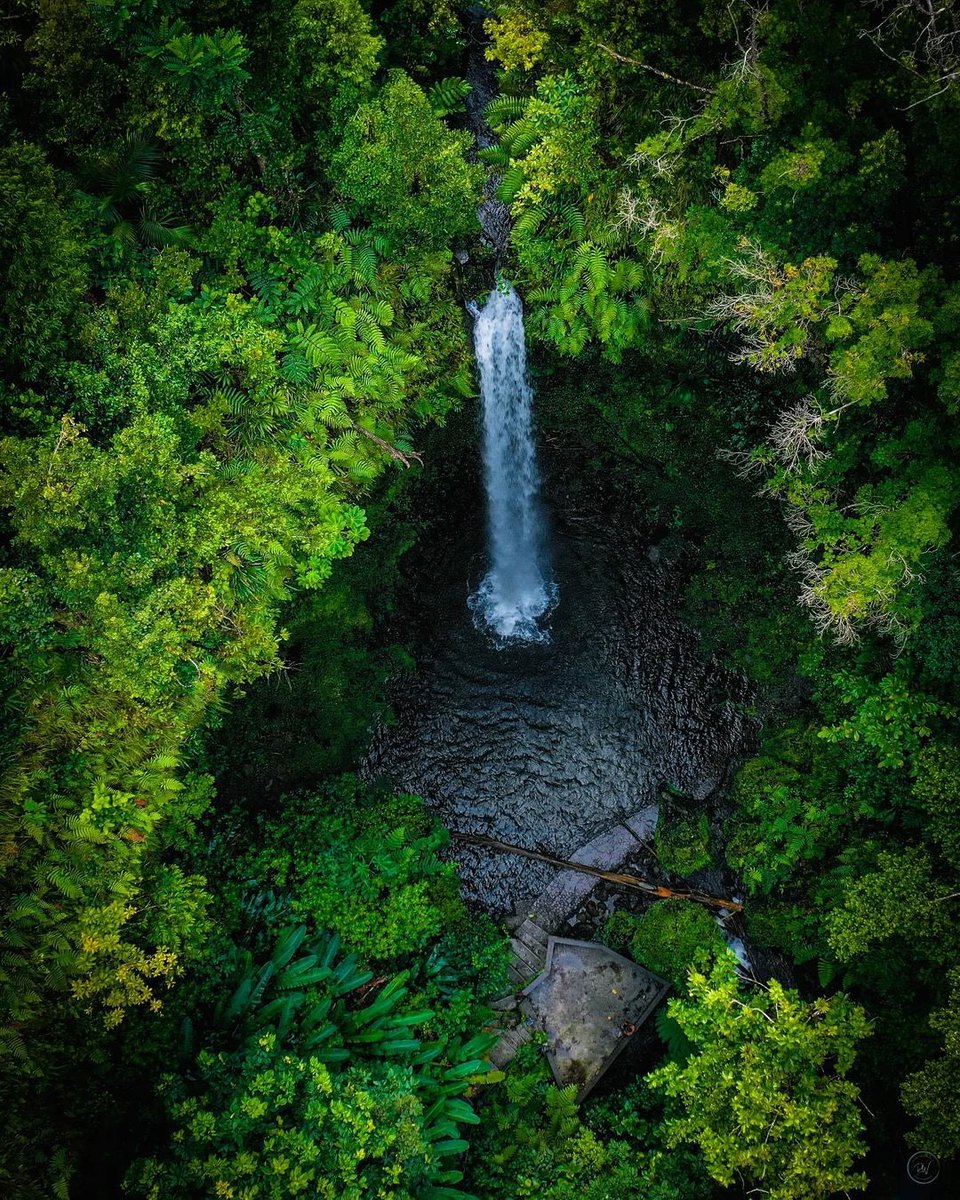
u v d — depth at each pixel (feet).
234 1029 30.58
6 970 25.85
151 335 29.50
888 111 28.81
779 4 27.86
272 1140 23.82
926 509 27.81
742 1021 26.12
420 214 35.04
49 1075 26.55
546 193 36.99
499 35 34.73
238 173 33.94
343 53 31.27
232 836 36.47
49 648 27.91
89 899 27.53
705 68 33.17
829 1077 27.20
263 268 34.12
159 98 28.66
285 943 32.58
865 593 28.84
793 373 35.91
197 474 28.32
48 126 30.45
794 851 36.22
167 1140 25.75
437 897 36.73
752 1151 24.57
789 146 29.73
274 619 34.81
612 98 34.50
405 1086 27.04
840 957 28.91
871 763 35.22
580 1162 30.45
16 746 27.53
